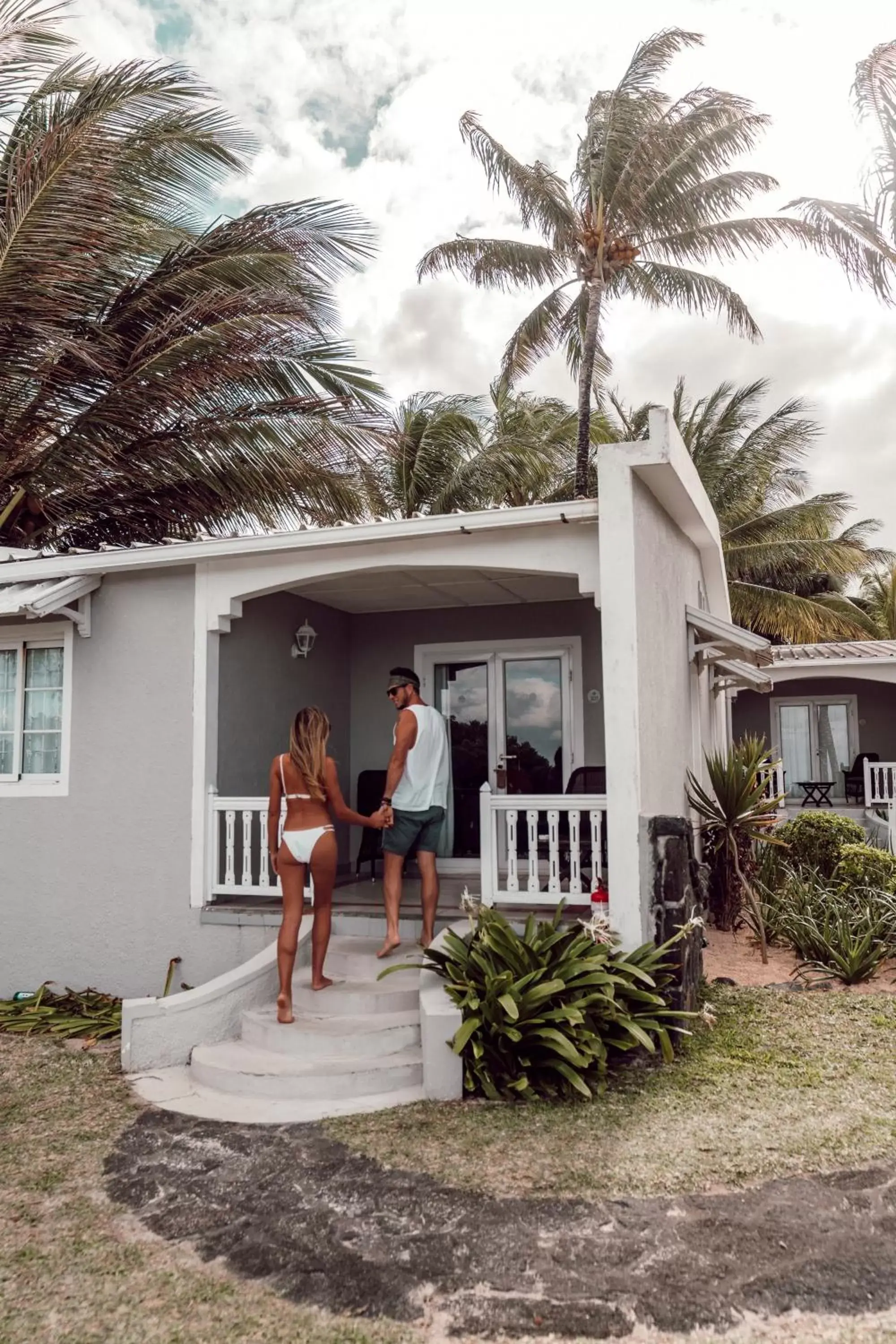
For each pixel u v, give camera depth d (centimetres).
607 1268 372
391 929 683
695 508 827
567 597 1034
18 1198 443
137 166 1284
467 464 2102
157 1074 620
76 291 1248
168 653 835
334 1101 559
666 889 656
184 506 1438
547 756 1056
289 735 976
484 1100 548
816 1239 390
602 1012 570
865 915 865
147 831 827
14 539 1390
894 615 2920
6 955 862
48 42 1175
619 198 1733
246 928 785
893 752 2158
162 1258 388
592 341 1794
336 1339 332
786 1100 538
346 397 1380
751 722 2269
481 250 1873
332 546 769
